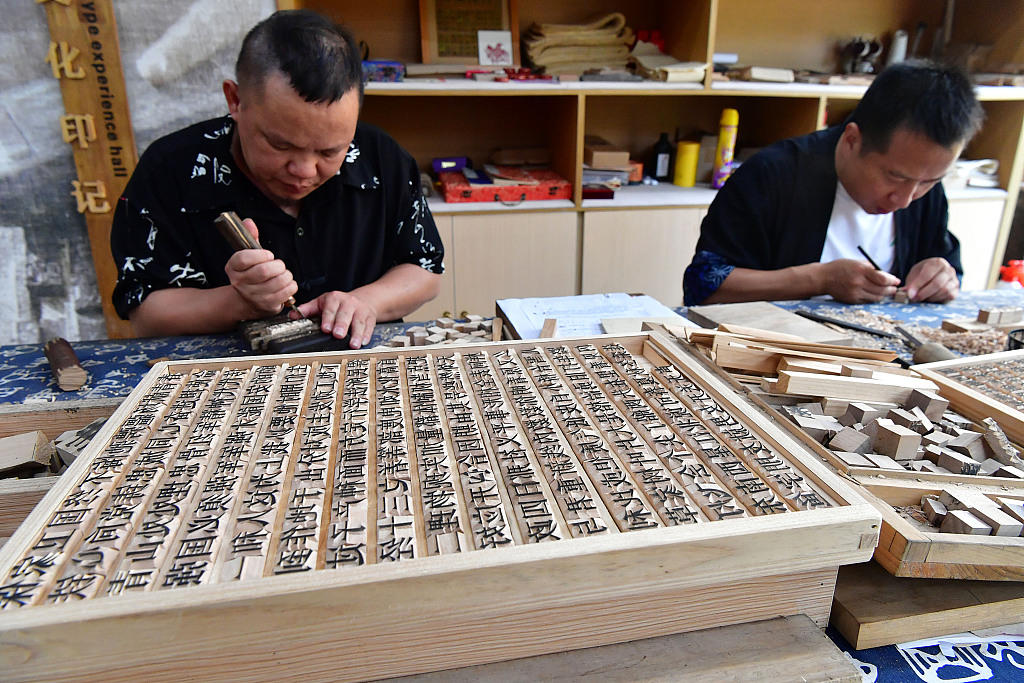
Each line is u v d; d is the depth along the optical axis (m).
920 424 0.94
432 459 0.74
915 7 3.45
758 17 3.31
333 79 1.21
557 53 2.90
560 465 0.73
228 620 0.52
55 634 0.49
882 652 0.69
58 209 2.35
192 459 0.74
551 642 0.61
